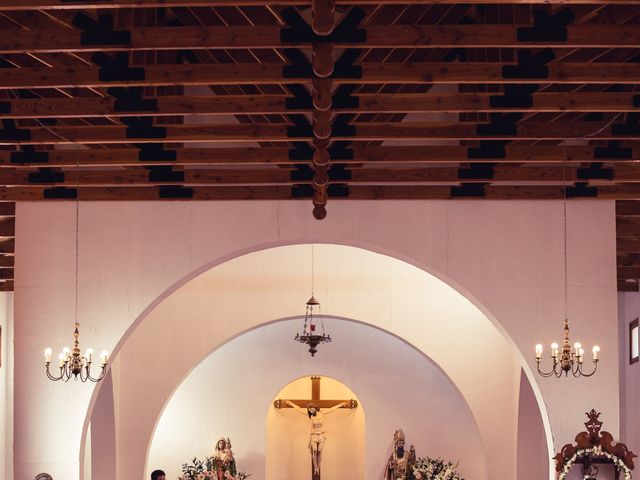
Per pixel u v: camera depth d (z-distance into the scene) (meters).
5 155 11.85
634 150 11.64
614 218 12.88
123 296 12.83
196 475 18.72
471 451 19.55
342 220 12.91
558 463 11.98
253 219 12.93
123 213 12.92
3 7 8.11
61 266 12.86
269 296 17.33
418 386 19.86
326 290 17.36
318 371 19.88
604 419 12.59
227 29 8.64
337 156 11.66
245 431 19.72
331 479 20.98
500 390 17.41
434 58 10.49
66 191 12.74
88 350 12.35
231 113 10.16
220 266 17.42
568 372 12.62
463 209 12.91
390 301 17.44
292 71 9.33
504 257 12.83
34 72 9.46
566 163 12.30
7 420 15.93
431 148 11.68
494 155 11.64
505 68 9.36
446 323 17.47
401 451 19.28
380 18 9.66
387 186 12.77
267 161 11.73
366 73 9.31
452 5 9.52
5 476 15.80
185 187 12.80
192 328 17.31
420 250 12.84
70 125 11.70
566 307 12.75
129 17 9.23
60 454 12.65
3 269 15.11
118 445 17.05
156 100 10.21
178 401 19.75
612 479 11.94
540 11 8.63
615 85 10.82
